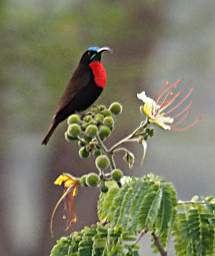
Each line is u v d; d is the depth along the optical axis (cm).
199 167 2250
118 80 1563
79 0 1555
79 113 678
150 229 396
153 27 1638
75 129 440
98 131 441
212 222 404
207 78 1775
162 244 400
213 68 1727
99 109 457
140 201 394
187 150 2192
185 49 1695
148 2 1609
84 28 1546
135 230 390
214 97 1834
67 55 1516
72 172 1781
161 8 1639
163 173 2208
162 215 390
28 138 1645
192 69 1716
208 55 1700
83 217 1758
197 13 1688
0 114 1544
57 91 1519
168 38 1670
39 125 1557
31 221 2031
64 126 1560
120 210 396
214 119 1828
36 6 1523
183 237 403
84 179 443
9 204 1945
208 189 2234
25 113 1530
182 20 1678
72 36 1524
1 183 1922
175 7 1672
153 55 1667
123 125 1574
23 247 1928
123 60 1587
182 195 2261
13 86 1516
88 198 1752
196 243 402
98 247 423
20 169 2066
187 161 2222
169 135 1755
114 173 422
